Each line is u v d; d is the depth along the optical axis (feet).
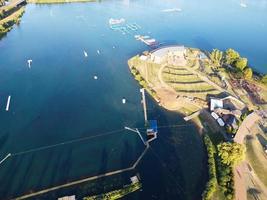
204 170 445.78
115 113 559.38
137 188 413.18
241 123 522.06
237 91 617.21
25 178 425.69
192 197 407.23
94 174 434.71
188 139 502.79
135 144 490.49
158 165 452.76
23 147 479.00
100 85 642.22
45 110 563.48
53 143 488.85
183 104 579.48
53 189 410.31
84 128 522.06
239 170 432.25
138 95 611.47
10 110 560.61
